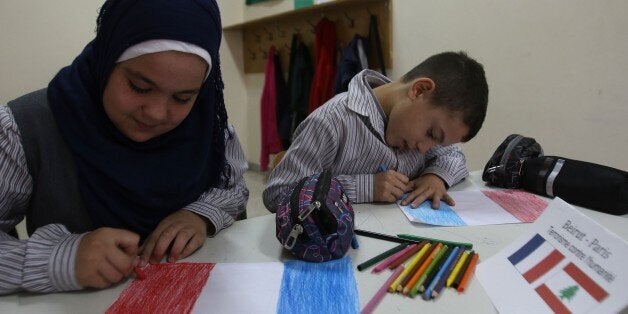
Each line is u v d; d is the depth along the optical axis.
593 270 0.49
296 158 1.07
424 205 0.94
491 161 1.12
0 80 2.12
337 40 2.61
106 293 0.59
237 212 0.93
